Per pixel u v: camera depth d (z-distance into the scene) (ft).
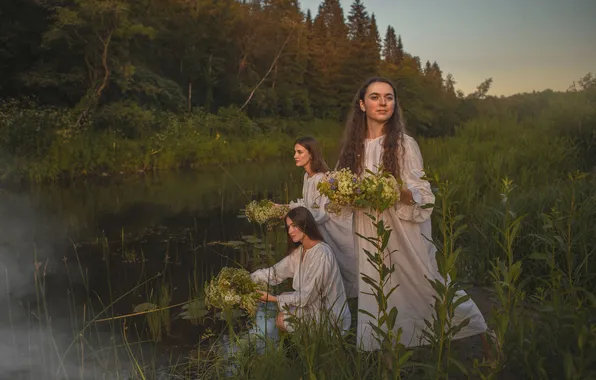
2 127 43.78
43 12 57.16
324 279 10.06
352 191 7.30
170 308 12.57
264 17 95.30
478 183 20.94
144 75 68.03
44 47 54.70
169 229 21.30
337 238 12.04
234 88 87.35
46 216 24.34
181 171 46.75
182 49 79.82
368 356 7.88
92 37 55.62
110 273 15.49
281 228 19.69
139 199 29.55
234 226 21.68
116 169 44.78
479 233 14.61
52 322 11.73
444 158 27.43
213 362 9.53
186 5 82.28
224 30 86.94
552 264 7.18
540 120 33.78
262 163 55.72
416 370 7.80
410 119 116.67
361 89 8.90
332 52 130.62
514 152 24.50
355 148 9.09
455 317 8.26
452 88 132.46
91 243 19.08
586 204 12.68
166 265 16.21
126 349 10.31
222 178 39.99
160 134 53.93
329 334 8.40
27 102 53.72
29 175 38.73
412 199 7.98
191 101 81.66
